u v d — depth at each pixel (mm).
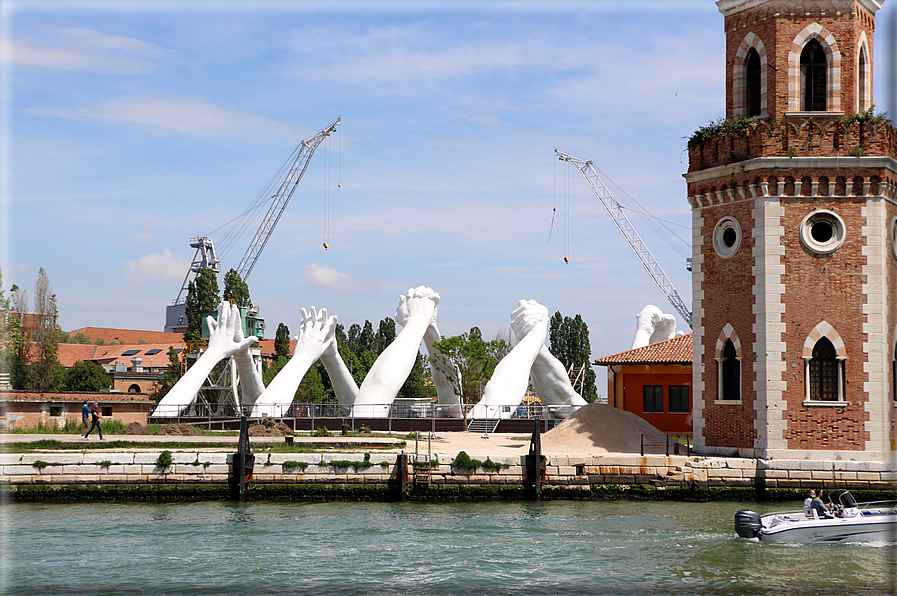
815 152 40844
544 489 42719
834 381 40344
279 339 142250
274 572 29359
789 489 39906
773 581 28203
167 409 67250
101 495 42719
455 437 58094
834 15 41594
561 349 136625
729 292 42500
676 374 59781
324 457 43156
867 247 40312
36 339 95312
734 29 43812
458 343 75750
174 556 31438
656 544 33000
